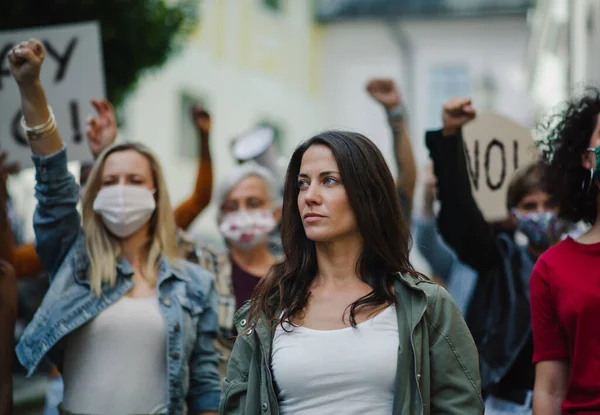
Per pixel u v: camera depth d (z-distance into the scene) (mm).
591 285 3092
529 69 23766
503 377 4160
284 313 2953
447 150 4219
